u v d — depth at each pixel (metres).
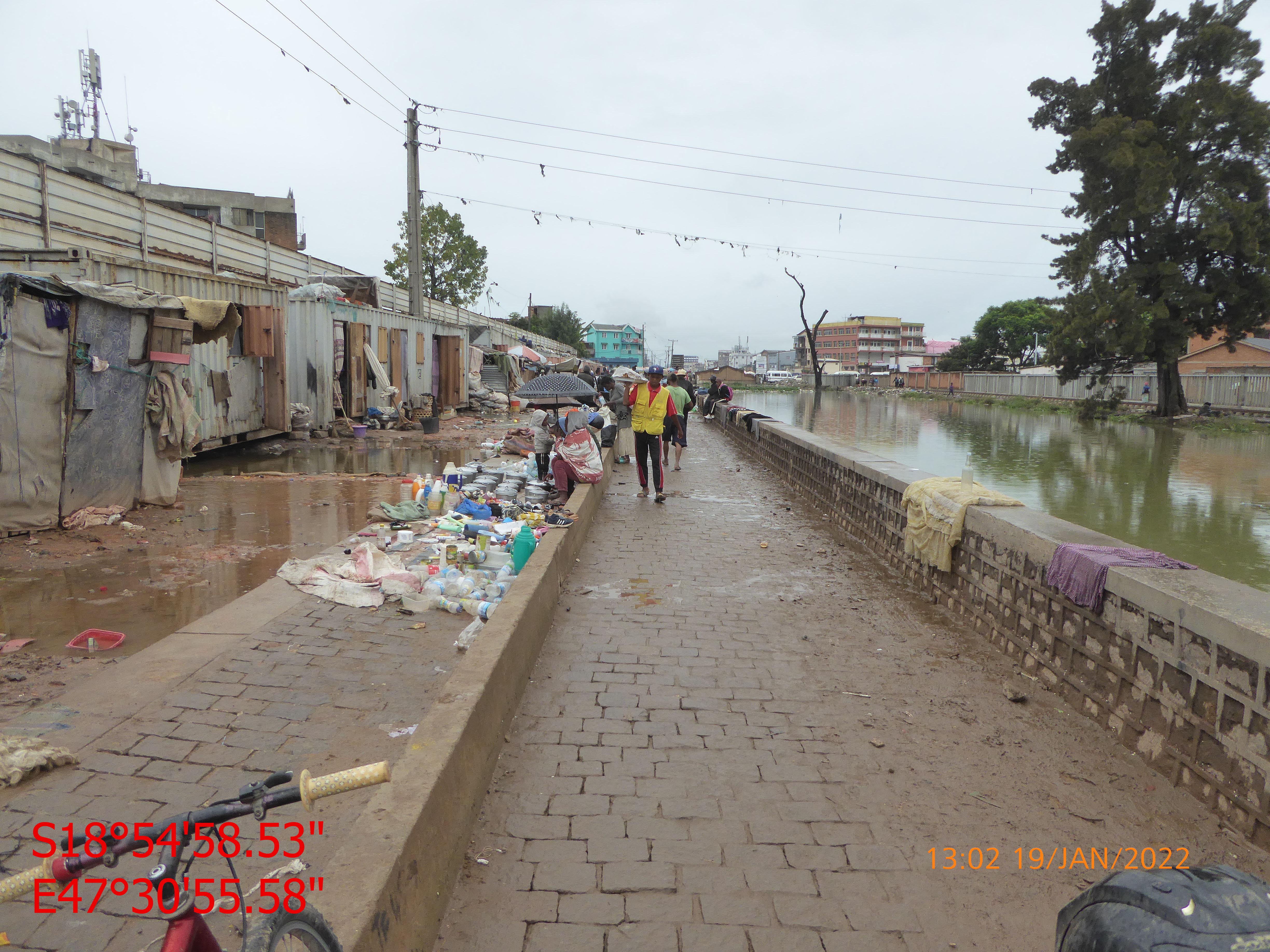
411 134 22.31
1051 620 4.63
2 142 19.41
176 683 4.14
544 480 10.25
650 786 3.47
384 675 4.39
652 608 6.07
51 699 3.91
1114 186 29.89
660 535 8.71
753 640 5.39
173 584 5.86
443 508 8.86
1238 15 28.69
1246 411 32.84
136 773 3.27
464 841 2.94
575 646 5.20
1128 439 24.75
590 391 10.53
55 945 2.34
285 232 33.38
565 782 3.49
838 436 25.23
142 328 7.93
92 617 5.12
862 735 4.00
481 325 34.19
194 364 12.05
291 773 1.66
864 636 5.53
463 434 18.34
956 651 5.22
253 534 7.48
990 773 3.64
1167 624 3.61
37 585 5.68
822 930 2.62
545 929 2.58
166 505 8.45
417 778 2.64
